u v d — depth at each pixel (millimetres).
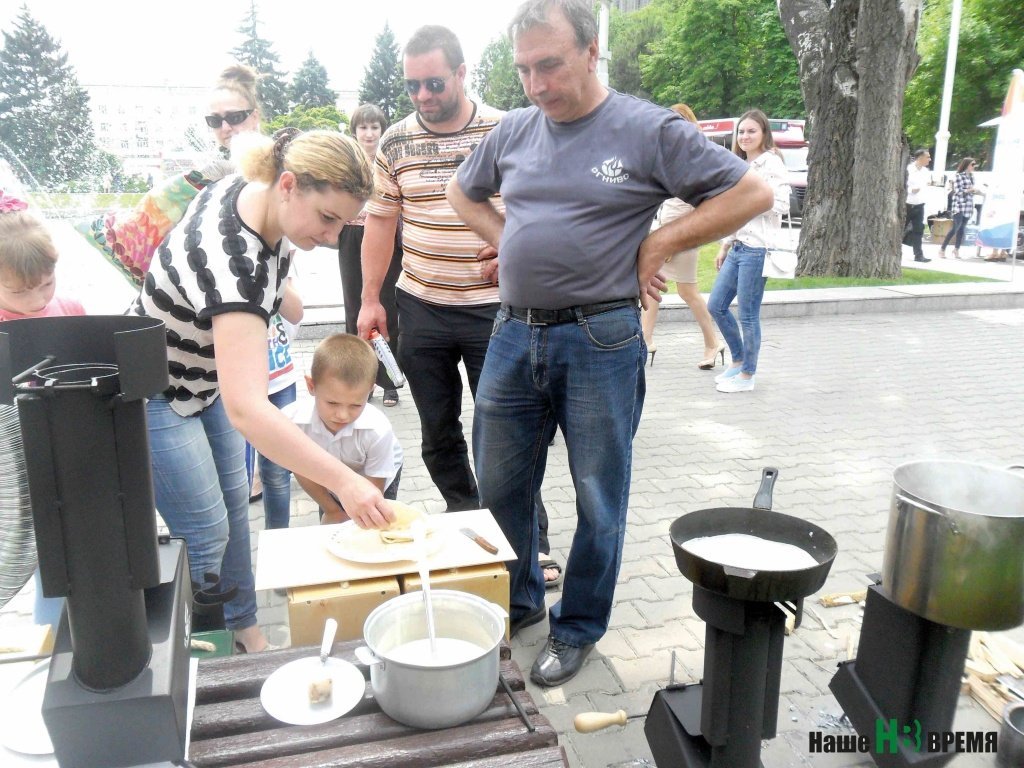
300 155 1616
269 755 1207
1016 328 8438
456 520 1908
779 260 5785
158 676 1052
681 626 2760
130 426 968
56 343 1105
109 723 1027
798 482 4145
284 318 2801
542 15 1893
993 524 1549
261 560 1714
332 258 12570
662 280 2293
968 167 14477
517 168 2154
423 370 2965
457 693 1248
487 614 1433
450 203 2494
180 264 1695
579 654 2428
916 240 13477
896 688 1854
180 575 1221
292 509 3766
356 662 1435
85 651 1025
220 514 2143
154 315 1818
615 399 2129
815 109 10961
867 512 3756
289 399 3152
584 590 2355
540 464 2445
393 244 3160
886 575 1739
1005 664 2311
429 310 2893
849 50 10531
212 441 2238
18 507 1351
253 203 1718
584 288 2064
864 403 5629
